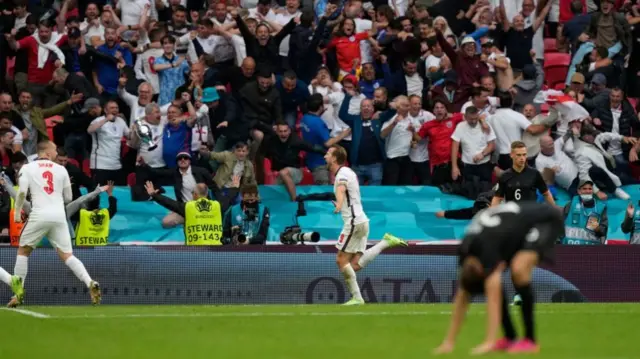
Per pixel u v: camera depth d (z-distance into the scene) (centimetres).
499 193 5100
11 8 8612
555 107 7656
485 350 2845
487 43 8012
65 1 8419
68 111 7481
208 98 7438
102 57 7888
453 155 7519
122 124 7438
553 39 9200
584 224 6600
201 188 6397
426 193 7531
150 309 4991
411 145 7612
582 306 5191
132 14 8344
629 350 3184
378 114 7625
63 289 5738
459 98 7838
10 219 6134
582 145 7688
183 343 3391
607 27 8656
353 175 5238
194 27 8288
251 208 6384
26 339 3556
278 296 5888
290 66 7969
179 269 5819
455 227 7362
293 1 8400
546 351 3106
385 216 7394
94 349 3238
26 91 7381
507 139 7575
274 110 7475
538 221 2917
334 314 4538
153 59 7881
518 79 8081
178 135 7306
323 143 7512
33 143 7362
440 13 8706
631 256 6125
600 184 7669
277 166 7425
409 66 7944
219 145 7381
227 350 3184
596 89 8094
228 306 5325
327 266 5925
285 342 3416
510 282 5888
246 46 7738
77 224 6444
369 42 8044
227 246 5888
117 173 7400
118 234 7119
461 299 2945
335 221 7319
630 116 7988
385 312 4653
